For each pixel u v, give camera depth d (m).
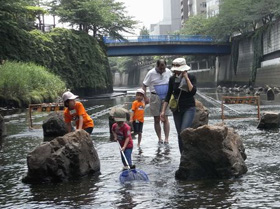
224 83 75.12
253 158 8.13
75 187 6.40
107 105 30.86
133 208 5.19
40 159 6.91
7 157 9.34
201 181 6.50
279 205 5.09
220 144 6.65
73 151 7.06
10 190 6.38
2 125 13.54
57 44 46.16
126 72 148.25
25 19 46.00
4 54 36.25
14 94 28.33
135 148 9.98
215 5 98.56
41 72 33.78
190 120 7.45
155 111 10.39
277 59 51.12
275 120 13.13
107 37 63.84
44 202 5.63
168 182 6.51
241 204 5.18
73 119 8.67
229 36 69.75
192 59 94.62
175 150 9.48
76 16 56.06
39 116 21.50
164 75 10.32
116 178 6.93
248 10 55.25
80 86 48.31
